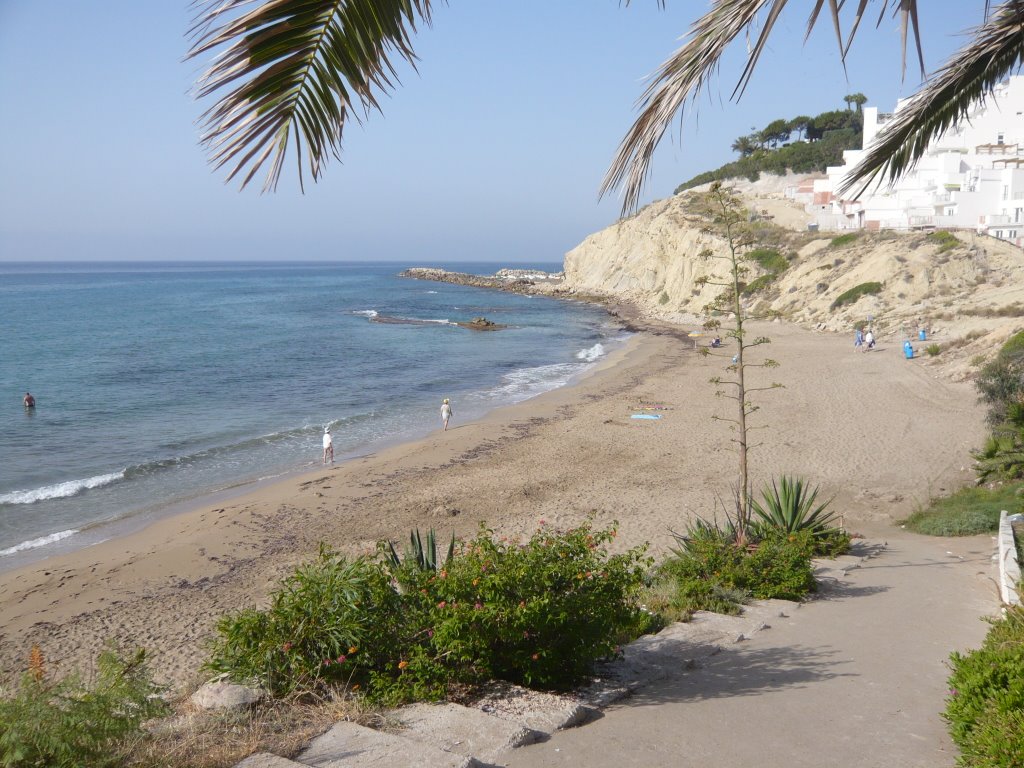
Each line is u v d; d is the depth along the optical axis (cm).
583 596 581
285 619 554
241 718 477
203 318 7612
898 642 751
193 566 1508
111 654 482
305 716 490
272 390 3741
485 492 1972
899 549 1314
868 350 4081
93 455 2511
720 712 551
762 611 885
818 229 7131
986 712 462
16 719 396
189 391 3688
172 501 2005
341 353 5072
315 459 2438
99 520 1850
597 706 559
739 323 1125
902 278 5103
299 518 1798
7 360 4616
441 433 2720
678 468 2161
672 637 746
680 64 359
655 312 7662
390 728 479
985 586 1003
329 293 12119
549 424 2802
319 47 261
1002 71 638
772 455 2239
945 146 5944
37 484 2184
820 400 2972
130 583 1428
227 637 570
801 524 1296
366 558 615
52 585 1422
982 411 2581
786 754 480
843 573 1125
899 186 6406
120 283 16138
